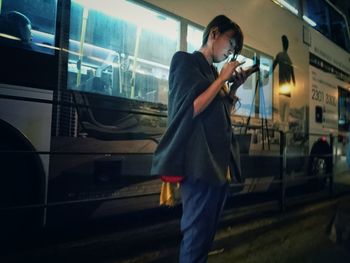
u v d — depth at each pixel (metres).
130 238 2.72
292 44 4.77
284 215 3.85
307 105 5.10
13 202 2.20
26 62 2.14
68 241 2.45
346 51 6.76
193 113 1.31
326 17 6.01
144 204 2.88
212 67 1.64
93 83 2.50
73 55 2.38
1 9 2.07
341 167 6.29
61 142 2.30
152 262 2.42
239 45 1.57
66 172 2.34
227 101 1.55
